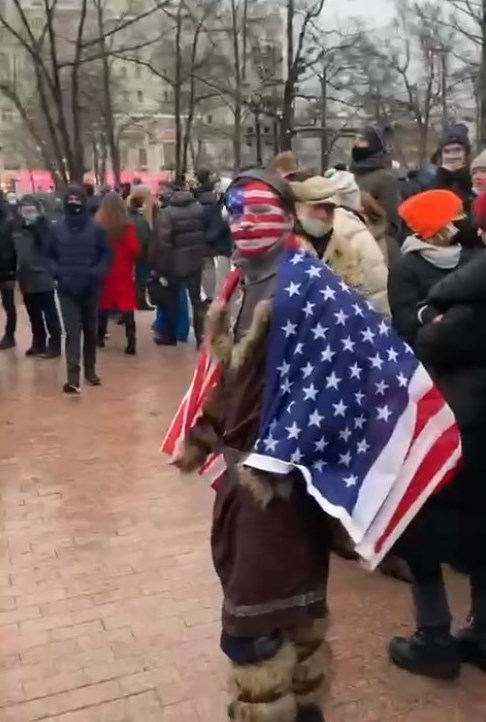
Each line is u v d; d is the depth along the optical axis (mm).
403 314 3771
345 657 3562
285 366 2535
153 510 5168
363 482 2521
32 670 3516
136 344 10273
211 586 4195
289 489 2541
